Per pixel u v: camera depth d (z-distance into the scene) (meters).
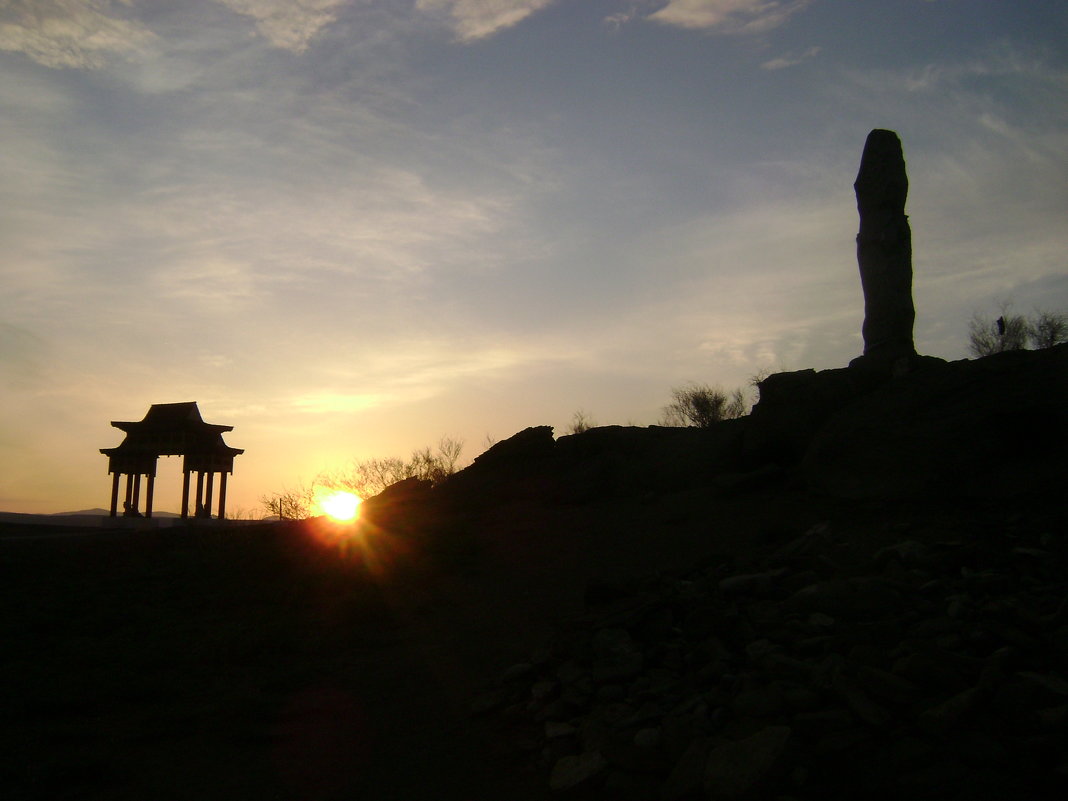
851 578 8.47
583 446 19.28
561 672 8.41
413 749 7.69
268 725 8.41
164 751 7.79
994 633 6.73
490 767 7.16
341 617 11.80
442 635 10.96
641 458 17.72
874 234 15.41
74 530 28.02
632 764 6.29
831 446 13.17
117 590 14.54
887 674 6.17
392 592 12.91
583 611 10.72
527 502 17.91
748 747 5.78
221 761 7.54
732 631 8.11
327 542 15.96
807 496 13.37
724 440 16.50
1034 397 11.79
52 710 8.74
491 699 8.45
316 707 8.87
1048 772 5.14
